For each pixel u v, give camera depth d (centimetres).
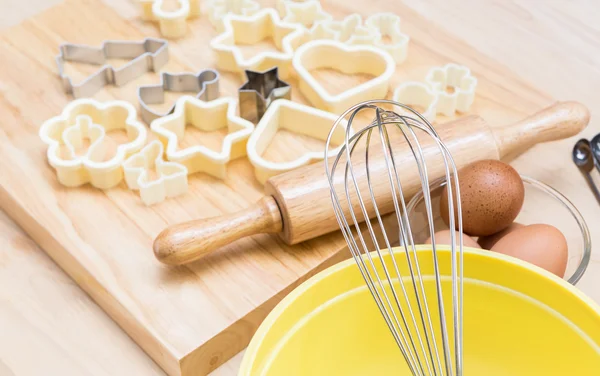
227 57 100
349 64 100
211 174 93
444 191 85
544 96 99
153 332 83
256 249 88
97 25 105
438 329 80
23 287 89
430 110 95
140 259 87
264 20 102
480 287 78
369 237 90
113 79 99
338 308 77
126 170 90
